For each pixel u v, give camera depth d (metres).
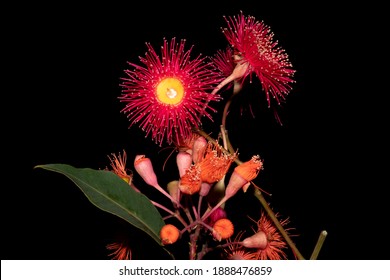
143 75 0.38
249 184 0.37
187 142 0.38
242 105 0.41
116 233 0.38
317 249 0.37
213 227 0.35
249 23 0.40
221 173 0.35
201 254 0.36
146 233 0.36
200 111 0.38
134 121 0.37
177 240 0.35
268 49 0.40
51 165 0.34
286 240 0.37
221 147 0.36
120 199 0.35
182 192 0.35
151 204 0.36
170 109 0.38
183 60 0.38
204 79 0.38
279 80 0.39
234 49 0.39
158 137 0.38
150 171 0.37
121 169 0.39
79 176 0.35
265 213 0.39
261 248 0.38
